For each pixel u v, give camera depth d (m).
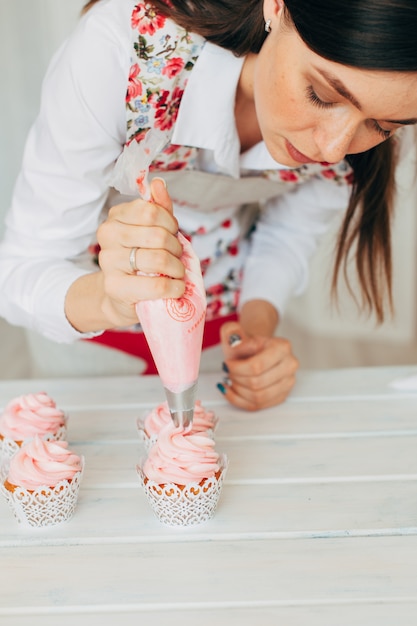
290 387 1.32
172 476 0.96
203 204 1.37
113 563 0.93
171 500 0.97
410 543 0.95
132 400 1.36
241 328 1.40
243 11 1.06
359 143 0.95
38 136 1.17
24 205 1.20
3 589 0.89
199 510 0.98
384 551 0.94
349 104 0.88
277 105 0.95
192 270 0.96
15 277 1.19
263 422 1.27
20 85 2.64
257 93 1.02
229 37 1.08
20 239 1.21
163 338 0.94
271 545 0.96
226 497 1.06
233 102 1.15
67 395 1.38
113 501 1.05
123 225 0.93
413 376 1.39
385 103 0.85
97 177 1.18
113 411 1.32
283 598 0.87
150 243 0.91
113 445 1.20
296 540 0.96
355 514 1.01
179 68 1.11
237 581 0.89
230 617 0.84
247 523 1.00
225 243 1.52
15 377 2.73
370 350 2.96
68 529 1.00
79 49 1.09
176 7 1.07
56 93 1.12
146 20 1.08
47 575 0.91
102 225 0.96
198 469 0.97
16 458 1.00
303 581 0.89
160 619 0.84
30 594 0.88
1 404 1.35
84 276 1.13
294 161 1.04
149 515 1.02
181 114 1.15
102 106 1.11
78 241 1.23
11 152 2.72
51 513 0.99
